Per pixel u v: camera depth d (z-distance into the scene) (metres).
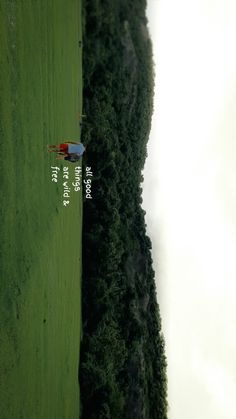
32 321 26.64
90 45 65.00
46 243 31.14
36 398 26.92
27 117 27.55
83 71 62.41
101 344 53.75
